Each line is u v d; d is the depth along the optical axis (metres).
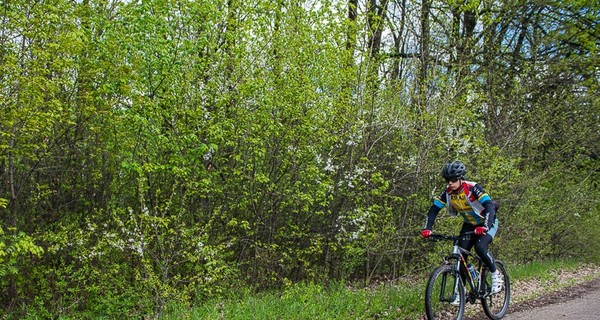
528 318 6.66
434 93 10.12
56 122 7.80
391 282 8.81
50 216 8.58
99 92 7.97
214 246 8.24
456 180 6.20
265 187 8.70
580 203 14.24
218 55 8.16
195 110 7.92
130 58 7.62
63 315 7.73
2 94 6.75
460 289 6.04
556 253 15.54
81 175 8.83
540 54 15.09
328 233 9.26
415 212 9.50
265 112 8.25
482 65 13.66
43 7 7.01
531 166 12.52
